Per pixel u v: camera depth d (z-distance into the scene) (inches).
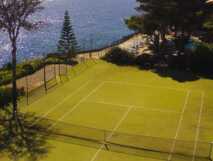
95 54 2874.0
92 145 1470.2
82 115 1758.1
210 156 1387.8
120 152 1417.3
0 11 1721.2
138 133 1577.3
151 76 2352.4
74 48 2886.3
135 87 2149.4
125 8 7258.9
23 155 1391.5
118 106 1872.5
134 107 1861.5
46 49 3686.0
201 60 2440.9
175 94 2046.0
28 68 2345.0
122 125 1653.5
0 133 1565.0
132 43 3147.1
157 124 1669.5
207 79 2316.7
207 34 2522.1
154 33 2610.7
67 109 1827.0
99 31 4840.1
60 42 2888.8
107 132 1579.7
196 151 1425.9
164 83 2224.4
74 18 5989.2
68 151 1423.5
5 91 1909.4
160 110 1827.0
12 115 1745.8
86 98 1973.4
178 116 1761.8
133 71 2453.2
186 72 2436.0
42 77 2289.6
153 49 2659.9
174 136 1555.1
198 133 1588.3
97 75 2362.2
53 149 1439.5
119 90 2097.7
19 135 1550.2
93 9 7155.5
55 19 5629.9
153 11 2498.8
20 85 2127.2
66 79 2271.2
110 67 2529.5
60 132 1578.5
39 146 1459.2
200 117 1752.0
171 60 2546.8
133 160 1360.7
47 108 1835.6
